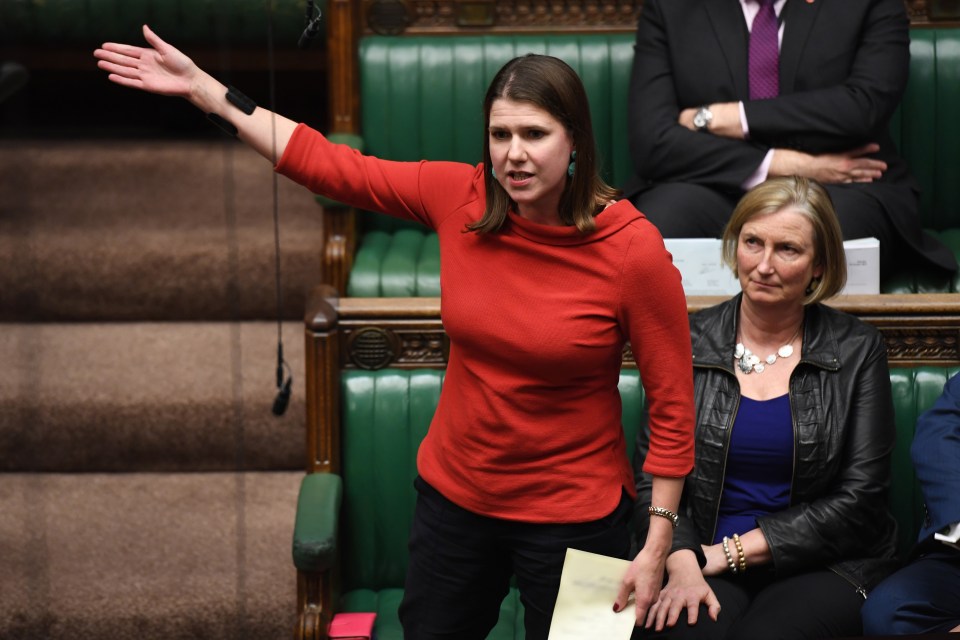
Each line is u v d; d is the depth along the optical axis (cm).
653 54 1291
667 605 863
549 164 689
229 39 1511
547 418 745
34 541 762
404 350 1085
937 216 1374
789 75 1252
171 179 1630
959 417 920
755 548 921
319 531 957
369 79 1380
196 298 1480
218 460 1329
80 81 1543
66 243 1460
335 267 1225
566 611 755
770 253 935
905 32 1259
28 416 704
